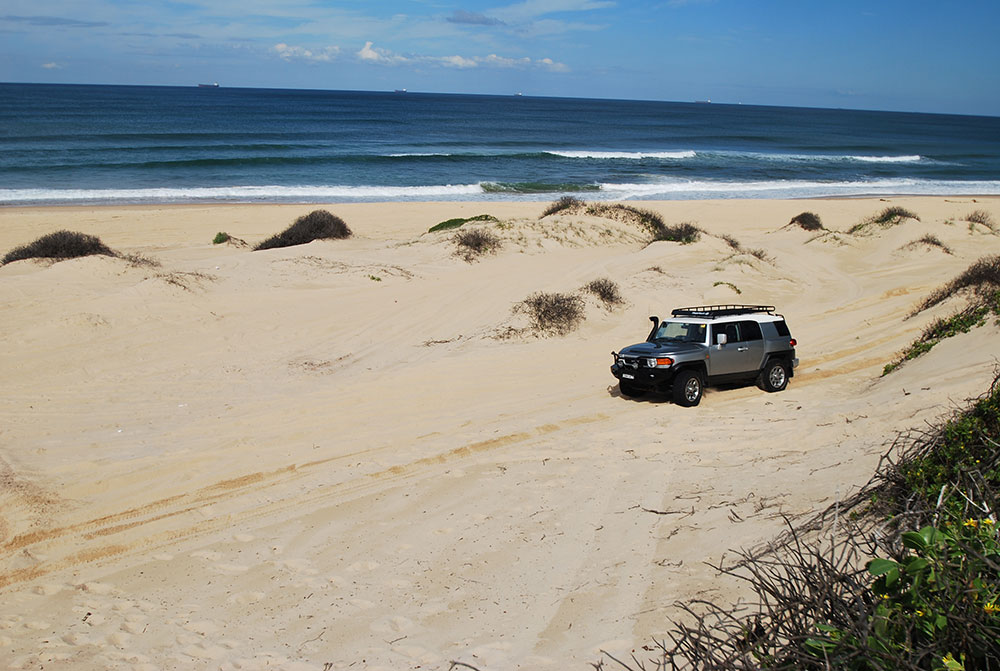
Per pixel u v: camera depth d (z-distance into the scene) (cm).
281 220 3566
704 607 568
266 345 1658
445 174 5784
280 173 5447
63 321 1623
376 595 671
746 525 710
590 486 894
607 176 6078
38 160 5469
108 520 877
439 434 1153
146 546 811
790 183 6091
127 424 1213
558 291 2103
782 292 2267
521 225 2858
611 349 1670
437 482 941
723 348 1305
